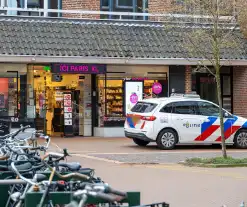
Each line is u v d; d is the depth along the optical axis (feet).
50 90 83.30
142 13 83.66
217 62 56.18
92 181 21.59
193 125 69.46
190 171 50.26
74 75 84.53
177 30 80.69
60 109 84.64
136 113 70.23
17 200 20.31
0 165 26.94
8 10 82.02
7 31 77.87
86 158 58.80
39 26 80.18
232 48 84.89
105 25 83.76
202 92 89.86
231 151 68.08
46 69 81.05
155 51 81.20
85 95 85.10
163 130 68.64
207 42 71.82
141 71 84.69
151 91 84.89
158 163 55.47
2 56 73.97
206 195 38.27
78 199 15.20
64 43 78.54
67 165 24.90
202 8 61.00
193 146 74.18
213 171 50.57
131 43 81.71
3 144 34.30
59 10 80.23
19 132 41.24
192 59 81.10
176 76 85.35
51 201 19.08
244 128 71.72
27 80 80.43
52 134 85.35
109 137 83.56
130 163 55.16
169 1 78.59
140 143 73.00
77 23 82.53
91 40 80.38
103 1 89.04
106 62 78.54
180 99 70.03
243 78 88.58
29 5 85.97
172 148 69.31
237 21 74.69
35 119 81.51
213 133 70.13
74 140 78.95
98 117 84.79
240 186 42.09
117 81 84.07
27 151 33.30
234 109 89.92
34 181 20.45
